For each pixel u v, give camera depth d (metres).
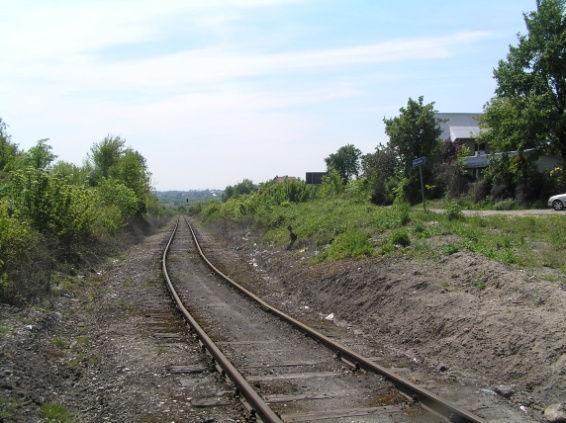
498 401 6.80
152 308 13.05
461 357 8.32
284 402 6.76
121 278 18.02
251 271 20.50
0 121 25.77
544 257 11.41
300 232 23.25
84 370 8.20
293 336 10.23
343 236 18.00
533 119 32.66
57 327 10.50
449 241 13.63
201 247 31.27
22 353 8.02
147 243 35.16
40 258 14.47
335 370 8.13
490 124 35.53
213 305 13.41
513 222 16.47
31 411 6.24
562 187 31.09
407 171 42.28
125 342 9.73
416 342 9.47
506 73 34.75
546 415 6.25
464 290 10.23
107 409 6.66
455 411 6.12
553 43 32.66
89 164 44.06
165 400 6.88
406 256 13.46
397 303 11.10
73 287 14.78
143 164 49.56
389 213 19.75
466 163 41.19
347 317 12.02
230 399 6.92
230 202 59.69
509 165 34.69
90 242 22.78
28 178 18.16
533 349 7.48
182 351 9.16
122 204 34.84
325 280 14.70
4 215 12.27
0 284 10.86
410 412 6.42
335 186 40.53
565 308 8.05
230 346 9.48
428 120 42.75
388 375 7.46
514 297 9.07
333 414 6.32
